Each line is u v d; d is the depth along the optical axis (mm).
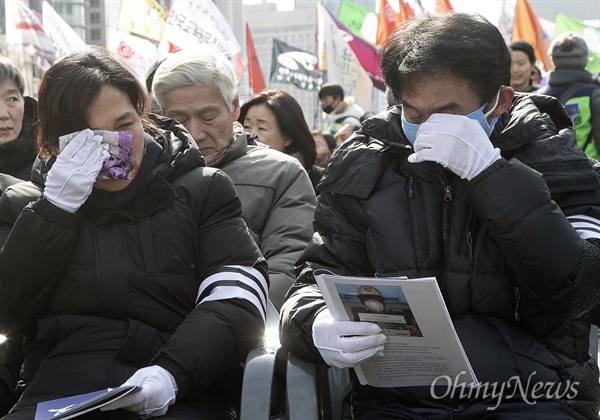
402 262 2734
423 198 2768
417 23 2711
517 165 2596
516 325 2746
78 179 2746
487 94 2645
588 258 2570
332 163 2889
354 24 14273
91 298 2857
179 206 2945
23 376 3053
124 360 2809
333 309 2559
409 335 2490
